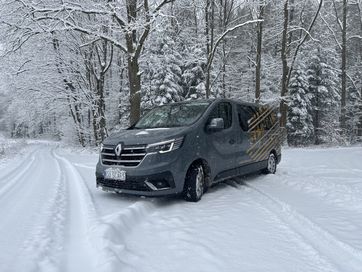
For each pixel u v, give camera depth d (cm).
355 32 3422
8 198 667
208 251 392
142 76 3206
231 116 791
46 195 695
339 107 3531
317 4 2719
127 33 1368
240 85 3356
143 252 392
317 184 801
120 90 3306
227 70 3195
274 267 354
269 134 956
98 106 2620
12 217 519
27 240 413
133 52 1404
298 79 3177
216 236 445
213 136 700
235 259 372
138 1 1570
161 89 3003
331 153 1761
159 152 590
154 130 650
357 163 1307
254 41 3080
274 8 2577
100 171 644
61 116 3616
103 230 427
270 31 2816
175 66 3105
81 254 379
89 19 1716
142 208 568
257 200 651
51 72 2378
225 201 642
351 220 512
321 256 382
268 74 3161
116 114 3566
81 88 2597
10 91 2503
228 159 748
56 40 2180
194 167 642
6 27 1395
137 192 596
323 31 3272
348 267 358
